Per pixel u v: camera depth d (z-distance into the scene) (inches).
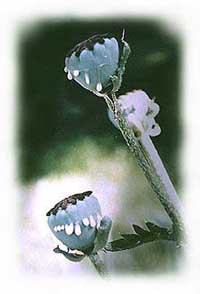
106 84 22.5
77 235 22.6
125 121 23.0
